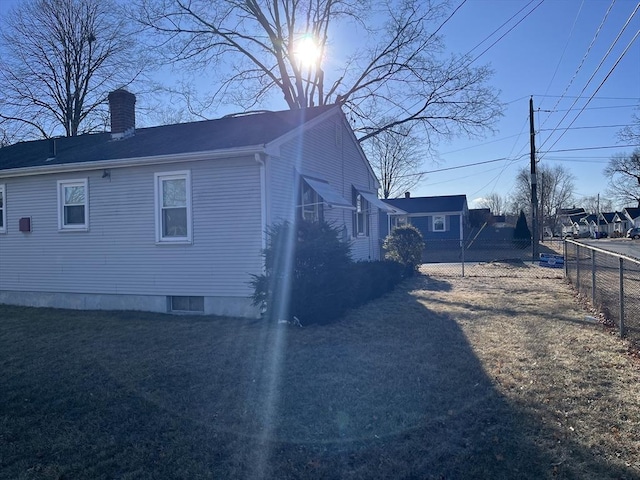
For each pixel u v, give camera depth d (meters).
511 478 3.44
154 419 4.57
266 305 9.14
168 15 22.23
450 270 19.34
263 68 24.95
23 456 3.96
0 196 12.06
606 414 4.36
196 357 6.61
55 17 29.67
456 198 38.56
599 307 9.04
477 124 23.50
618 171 66.81
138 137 13.14
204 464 3.75
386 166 55.09
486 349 6.59
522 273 17.69
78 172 11.11
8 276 11.98
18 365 6.41
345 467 3.67
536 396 4.82
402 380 5.42
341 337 7.56
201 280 10.12
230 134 11.49
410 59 23.39
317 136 13.19
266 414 4.62
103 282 10.99
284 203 10.66
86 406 4.93
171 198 10.41
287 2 24.77
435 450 3.83
